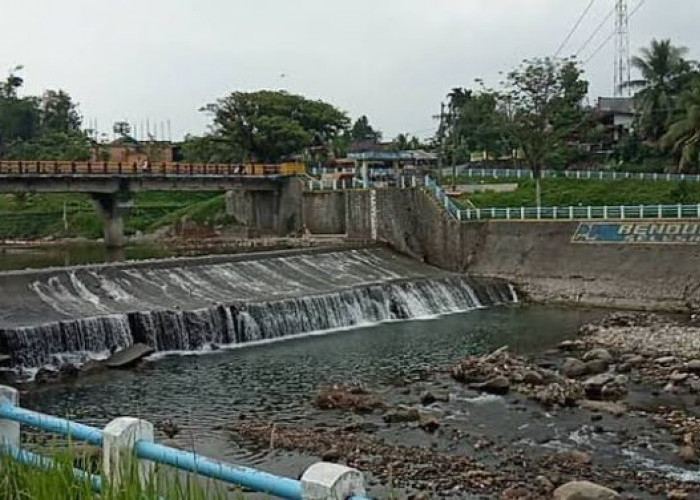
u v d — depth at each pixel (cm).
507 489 2316
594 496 2175
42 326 3869
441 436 2847
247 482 646
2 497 728
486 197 7831
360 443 2742
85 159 11162
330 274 5909
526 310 5794
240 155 9969
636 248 5922
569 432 2883
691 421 2973
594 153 9731
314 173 8862
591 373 3775
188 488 652
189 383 3631
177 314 4347
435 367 3956
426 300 5719
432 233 6931
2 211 10825
